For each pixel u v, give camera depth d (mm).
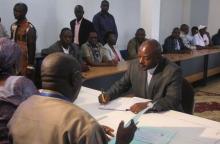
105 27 5398
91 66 4340
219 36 8055
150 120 1817
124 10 7023
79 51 4121
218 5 8680
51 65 1066
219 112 4484
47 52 3859
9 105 1180
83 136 915
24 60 3648
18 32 3740
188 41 7137
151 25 5594
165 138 1550
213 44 7988
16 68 1427
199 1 8906
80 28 4910
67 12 5652
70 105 996
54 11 5430
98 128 948
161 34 8195
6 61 1354
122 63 4672
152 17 5574
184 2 8922
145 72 2283
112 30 5504
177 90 2154
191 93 2283
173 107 2070
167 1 8203
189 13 8969
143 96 2316
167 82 2184
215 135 1606
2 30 4270
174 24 8664
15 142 1023
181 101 2285
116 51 4926
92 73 3834
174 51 6188
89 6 6062
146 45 2154
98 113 1950
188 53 6188
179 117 1881
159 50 2168
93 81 3742
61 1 5516
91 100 2221
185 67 5812
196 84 6352
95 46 4559
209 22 8906
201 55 6016
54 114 969
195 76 6102
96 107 2068
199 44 7352
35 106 1021
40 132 968
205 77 6336
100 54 4570
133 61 2426
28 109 1029
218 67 7039
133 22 7328
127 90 2412
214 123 1784
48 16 5344
